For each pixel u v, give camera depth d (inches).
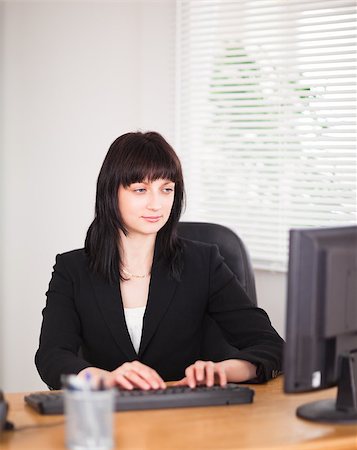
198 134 175.8
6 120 203.6
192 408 100.1
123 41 185.6
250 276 137.0
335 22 151.0
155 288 124.1
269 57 160.2
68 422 84.3
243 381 113.1
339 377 97.1
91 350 123.6
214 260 129.4
